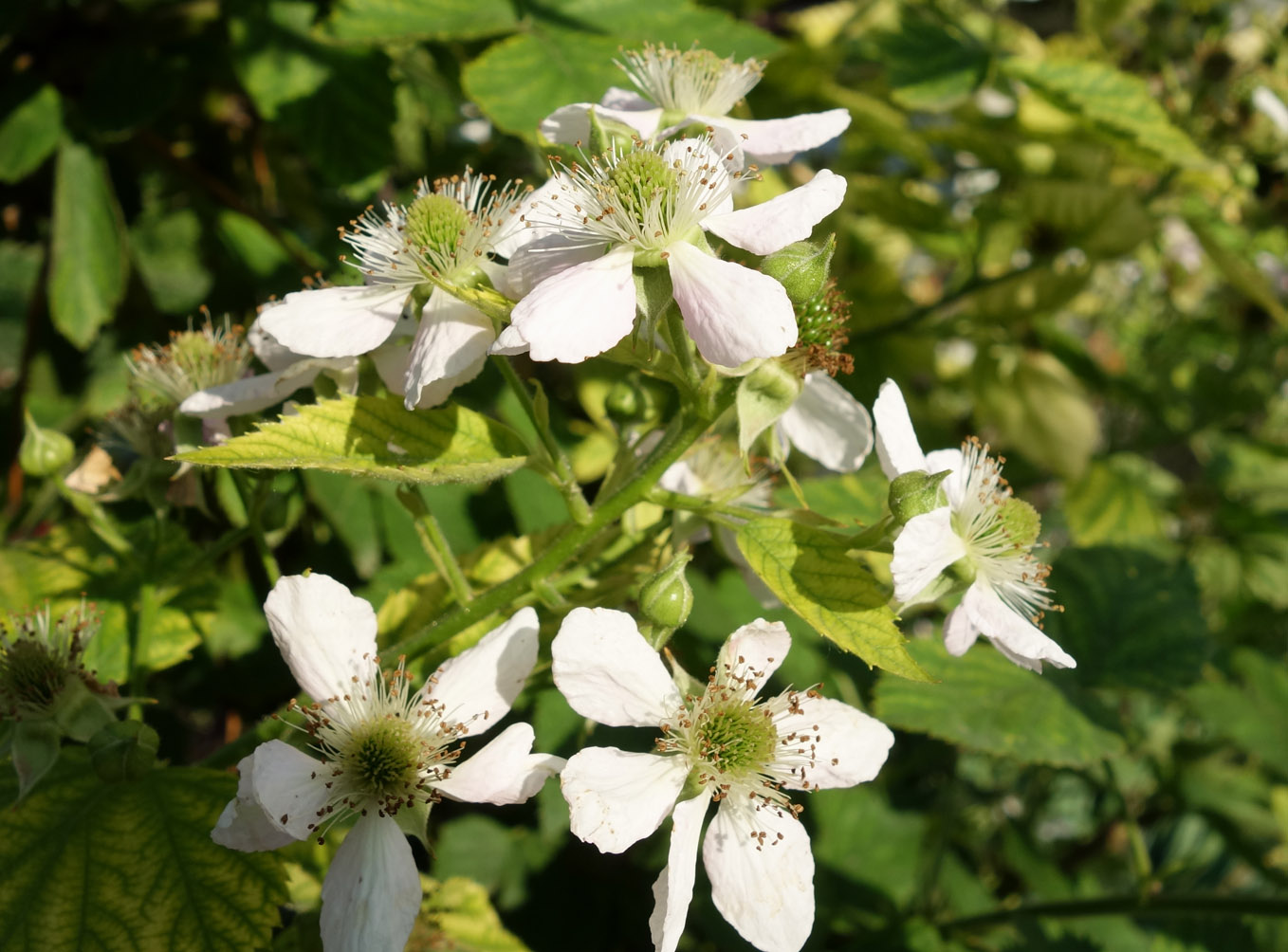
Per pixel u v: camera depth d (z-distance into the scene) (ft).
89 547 0.67
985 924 0.85
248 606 0.81
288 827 0.44
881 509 0.79
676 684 0.48
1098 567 0.92
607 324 0.46
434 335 0.49
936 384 1.33
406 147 0.99
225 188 0.91
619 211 0.48
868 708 0.76
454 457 0.50
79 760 0.53
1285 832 1.07
